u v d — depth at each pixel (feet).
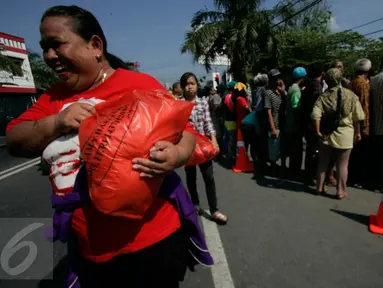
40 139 3.80
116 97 4.10
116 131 3.28
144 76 4.40
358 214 11.33
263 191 14.38
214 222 11.23
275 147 16.79
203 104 11.58
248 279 7.87
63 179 3.92
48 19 3.79
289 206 12.35
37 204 14.87
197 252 4.87
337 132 12.25
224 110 20.66
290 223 10.81
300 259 8.59
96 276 4.36
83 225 3.95
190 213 4.40
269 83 16.67
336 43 63.16
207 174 10.96
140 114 3.37
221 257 8.89
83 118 3.59
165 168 3.40
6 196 16.67
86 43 3.95
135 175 3.28
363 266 8.14
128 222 3.86
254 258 8.76
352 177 14.75
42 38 3.84
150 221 3.98
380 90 13.04
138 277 4.19
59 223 4.10
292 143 16.62
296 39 59.62
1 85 68.23
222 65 47.80
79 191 3.84
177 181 4.33
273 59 45.06
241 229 10.56
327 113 12.32
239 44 42.75
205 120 11.52
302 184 15.10
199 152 5.08
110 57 4.55
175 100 3.71
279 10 44.65
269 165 19.63
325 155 12.89
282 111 16.65
